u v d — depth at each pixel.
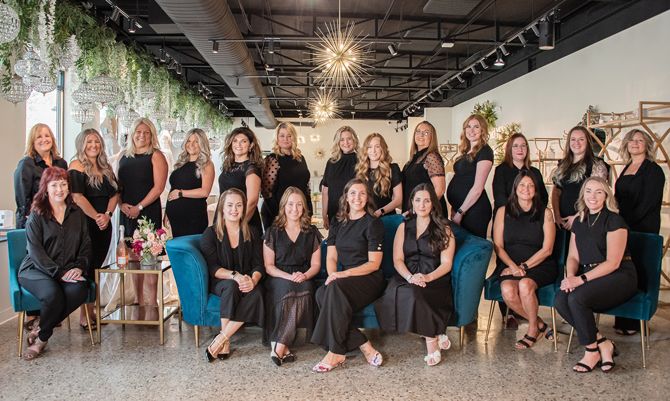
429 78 12.84
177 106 10.15
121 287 4.12
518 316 4.39
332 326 3.24
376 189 4.09
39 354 3.48
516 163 4.20
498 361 3.38
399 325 3.36
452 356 3.47
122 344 3.71
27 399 2.80
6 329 4.08
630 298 3.31
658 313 4.59
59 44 4.84
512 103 10.25
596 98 7.38
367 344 3.34
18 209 4.12
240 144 4.05
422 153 4.22
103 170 4.11
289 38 7.62
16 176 4.10
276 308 3.45
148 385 2.99
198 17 5.80
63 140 7.09
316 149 18.30
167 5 5.34
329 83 12.76
